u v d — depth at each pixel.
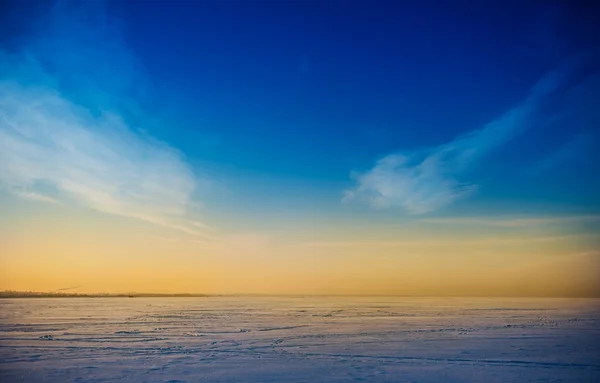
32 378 12.41
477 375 12.88
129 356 16.02
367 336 22.39
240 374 12.99
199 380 12.26
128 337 21.70
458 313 44.62
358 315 41.12
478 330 25.56
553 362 14.92
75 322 30.66
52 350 17.27
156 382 12.05
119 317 36.53
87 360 15.12
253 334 23.41
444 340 20.59
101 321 31.81
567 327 27.48
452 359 15.43
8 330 24.48
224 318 36.34
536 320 33.88
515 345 18.92
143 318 35.66
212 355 16.30
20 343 19.05
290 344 19.36
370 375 12.88
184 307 60.75
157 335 22.72
